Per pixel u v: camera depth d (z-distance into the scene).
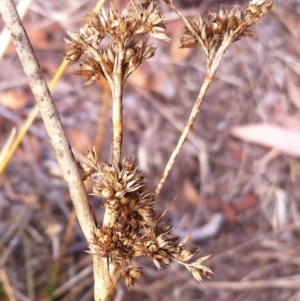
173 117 0.37
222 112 0.37
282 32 0.41
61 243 0.30
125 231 0.09
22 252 0.30
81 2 0.40
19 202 0.32
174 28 0.38
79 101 0.36
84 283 0.29
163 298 0.29
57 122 0.08
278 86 0.38
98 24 0.09
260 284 0.30
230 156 0.35
